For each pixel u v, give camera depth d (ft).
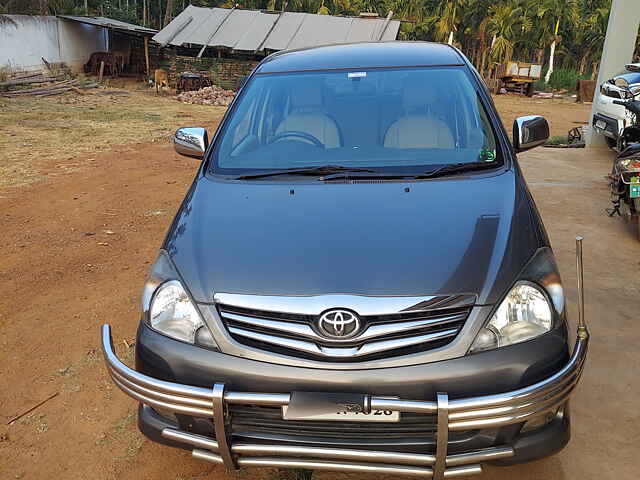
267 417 6.89
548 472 8.21
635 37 30.30
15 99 56.80
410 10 151.94
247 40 74.64
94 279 15.55
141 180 26.50
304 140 10.27
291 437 6.84
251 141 10.41
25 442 9.36
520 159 28.76
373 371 6.53
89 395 10.50
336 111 10.61
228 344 6.88
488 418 6.33
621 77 28.84
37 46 75.77
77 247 18.03
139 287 14.90
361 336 6.59
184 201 9.29
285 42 73.56
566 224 18.35
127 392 7.18
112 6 124.36
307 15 77.92
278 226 7.95
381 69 11.35
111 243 18.30
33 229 19.89
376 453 6.54
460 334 6.64
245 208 8.50
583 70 146.61
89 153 32.81
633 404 9.56
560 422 7.09
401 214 8.04
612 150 30.83
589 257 15.67
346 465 6.69
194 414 6.79
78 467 8.78
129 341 12.20
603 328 11.90
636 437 8.82
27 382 10.98
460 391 6.50
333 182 9.13
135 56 92.02
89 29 86.94
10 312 13.84
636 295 13.37
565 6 123.95
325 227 7.82
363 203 8.38
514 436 6.76
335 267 7.07
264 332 6.86
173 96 67.51
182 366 7.00
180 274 7.43
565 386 6.66
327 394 6.53
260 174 9.60
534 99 85.51
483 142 9.85
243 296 6.94
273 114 10.81
